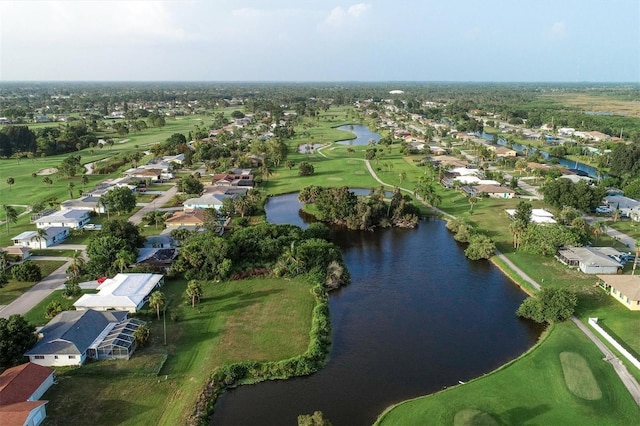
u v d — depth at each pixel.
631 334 78.38
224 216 145.38
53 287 96.25
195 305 89.62
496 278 106.00
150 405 61.44
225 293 95.12
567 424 57.84
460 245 128.25
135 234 114.62
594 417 59.00
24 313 84.62
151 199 168.50
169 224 133.00
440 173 197.88
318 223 131.38
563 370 68.31
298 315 86.69
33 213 143.62
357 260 117.19
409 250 124.38
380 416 60.34
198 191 171.75
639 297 86.06
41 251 116.69
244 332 80.06
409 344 78.62
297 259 103.75
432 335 81.50
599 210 151.38
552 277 102.50
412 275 107.81
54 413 59.19
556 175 190.62
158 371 68.25
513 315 89.00
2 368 67.50
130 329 76.69
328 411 61.94
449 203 166.12
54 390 63.72
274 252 108.62
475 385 66.00
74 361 69.31
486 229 135.88
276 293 95.50
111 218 144.25
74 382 65.50
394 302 94.19
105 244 103.88
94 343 72.25
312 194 166.12
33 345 70.62
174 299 91.88
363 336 81.12
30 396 59.38
